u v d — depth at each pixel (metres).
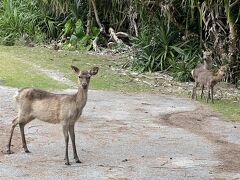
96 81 16.91
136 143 10.33
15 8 26.11
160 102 14.48
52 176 8.29
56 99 9.11
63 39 25.05
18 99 9.40
